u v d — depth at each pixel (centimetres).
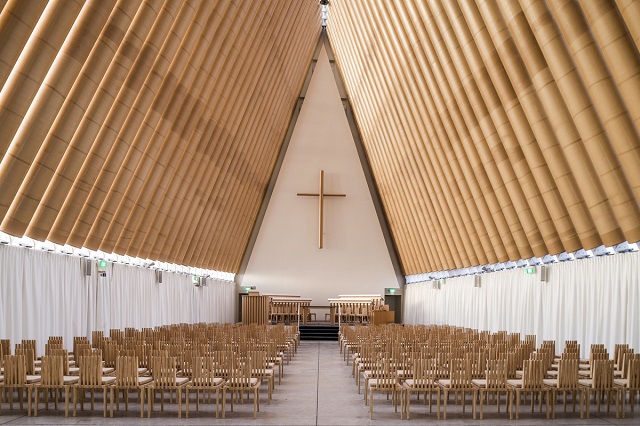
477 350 1157
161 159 1677
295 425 909
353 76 2809
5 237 1218
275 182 3266
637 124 1021
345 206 3269
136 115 1413
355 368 1480
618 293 1344
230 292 3197
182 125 1689
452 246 2267
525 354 1204
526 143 1403
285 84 2662
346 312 2973
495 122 1494
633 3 912
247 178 2650
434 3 1553
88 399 1094
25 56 1003
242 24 1814
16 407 1003
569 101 1172
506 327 1967
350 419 959
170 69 1498
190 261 2352
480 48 1408
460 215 2055
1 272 1206
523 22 1225
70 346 1501
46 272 1384
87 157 1322
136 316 1959
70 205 1333
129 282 1902
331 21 2900
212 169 2120
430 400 1013
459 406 1079
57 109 1114
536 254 1579
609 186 1173
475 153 1722
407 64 1947
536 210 1492
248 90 2159
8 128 1025
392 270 3253
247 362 970
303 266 3244
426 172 2217
